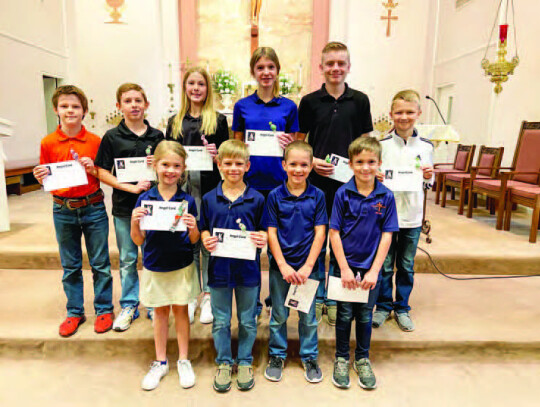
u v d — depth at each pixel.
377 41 6.30
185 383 1.76
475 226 3.72
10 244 2.98
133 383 1.82
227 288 1.69
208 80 2.00
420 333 2.04
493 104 4.73
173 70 6.34
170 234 1.65
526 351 2.02
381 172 1.98
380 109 6.49
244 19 6.25
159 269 1.67
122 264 2.05
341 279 1.68
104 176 1.90
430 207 4.78
